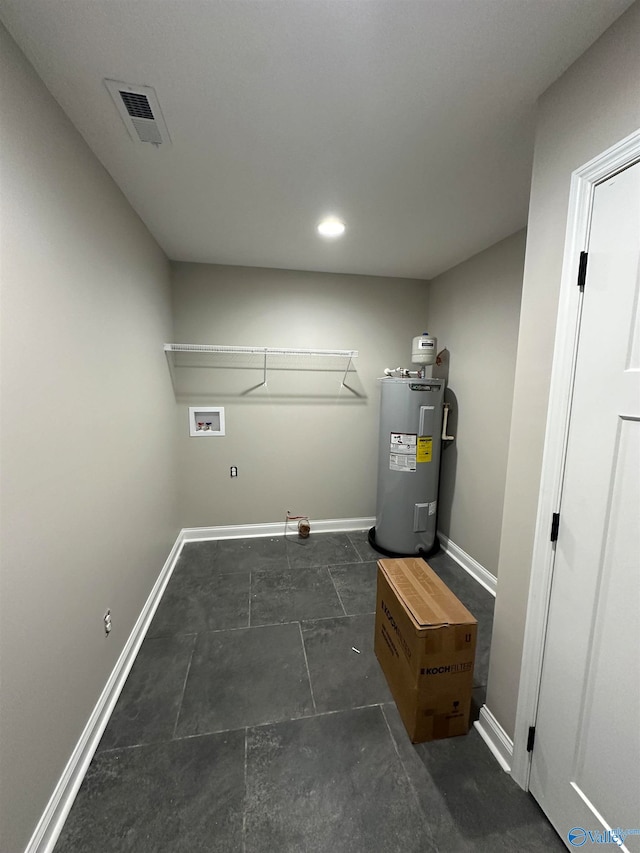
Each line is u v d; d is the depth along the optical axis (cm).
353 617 212
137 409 195
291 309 302
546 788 112
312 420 320
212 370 296
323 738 139
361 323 316
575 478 101
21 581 96
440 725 138
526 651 118
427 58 99
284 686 163
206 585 245
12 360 94
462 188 170
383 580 171
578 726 100
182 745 136
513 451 125
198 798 118
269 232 221
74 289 127
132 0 83
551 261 108
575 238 99
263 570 265
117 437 166
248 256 266
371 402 328
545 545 110
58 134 117
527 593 118
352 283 310
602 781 93
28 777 97
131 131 131
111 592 156
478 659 182
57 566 114
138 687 162
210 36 93
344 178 162
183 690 161
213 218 202
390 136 134
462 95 113
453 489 290
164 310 259
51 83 108
